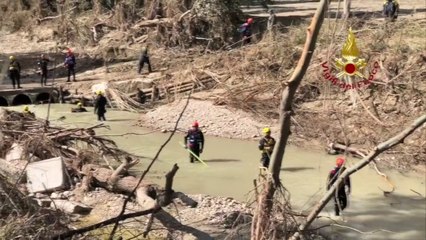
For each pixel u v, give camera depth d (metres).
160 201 14.20
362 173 19.11
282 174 19.00
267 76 26.73
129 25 38.75
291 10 45.47
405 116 23.09
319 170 19.36
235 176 18.59
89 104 29.41
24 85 31.27
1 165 14.74
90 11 42.81
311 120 23.66
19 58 38.16
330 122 23.48
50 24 44.06
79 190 14.98
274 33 32.03
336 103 24.45
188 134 19.98
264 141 17.42
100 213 13.41
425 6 42.16
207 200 15.19
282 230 6.86
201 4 34.31
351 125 22.95
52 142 17.02
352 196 16.81
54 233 9.81
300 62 6.47
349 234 13.79
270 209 6.93
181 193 15.28
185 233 12.09
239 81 27.45
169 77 29.75
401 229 14.19
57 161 15.38
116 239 11.08
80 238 10.48
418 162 19.89
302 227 6.68
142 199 13.56
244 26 33.34
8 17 47.03
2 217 10.21
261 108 25.20
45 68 31.14
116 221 9.30
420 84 23.89
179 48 34.91
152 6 37.56
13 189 10.66
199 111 25.45
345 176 6.30
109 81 30.66
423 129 21.25
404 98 23.62
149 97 29.11
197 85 28.06
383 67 24.67
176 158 20.58
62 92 30.31
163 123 25.09
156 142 22.72
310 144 22.41
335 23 9.46
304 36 28.55
